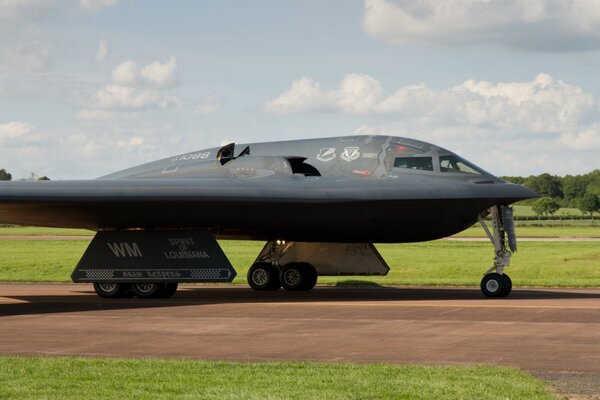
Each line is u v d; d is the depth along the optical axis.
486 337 25.17
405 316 30.94
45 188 36.66
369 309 33.47
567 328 27.12
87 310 34.47
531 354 21.95
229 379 17.81
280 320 29.98
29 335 26.20
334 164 42.66
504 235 40.56
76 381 17.61
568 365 20.27
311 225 41.12
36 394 16.23
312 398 15.80
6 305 37.31
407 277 63.19
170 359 21.14
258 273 46.59
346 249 45.69
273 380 17.67
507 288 39.22
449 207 40.03
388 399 15.81
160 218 39.81
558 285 48.03
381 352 22.44
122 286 41.78
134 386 17.05
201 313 32.75
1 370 18.94
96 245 41.59
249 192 38.50
